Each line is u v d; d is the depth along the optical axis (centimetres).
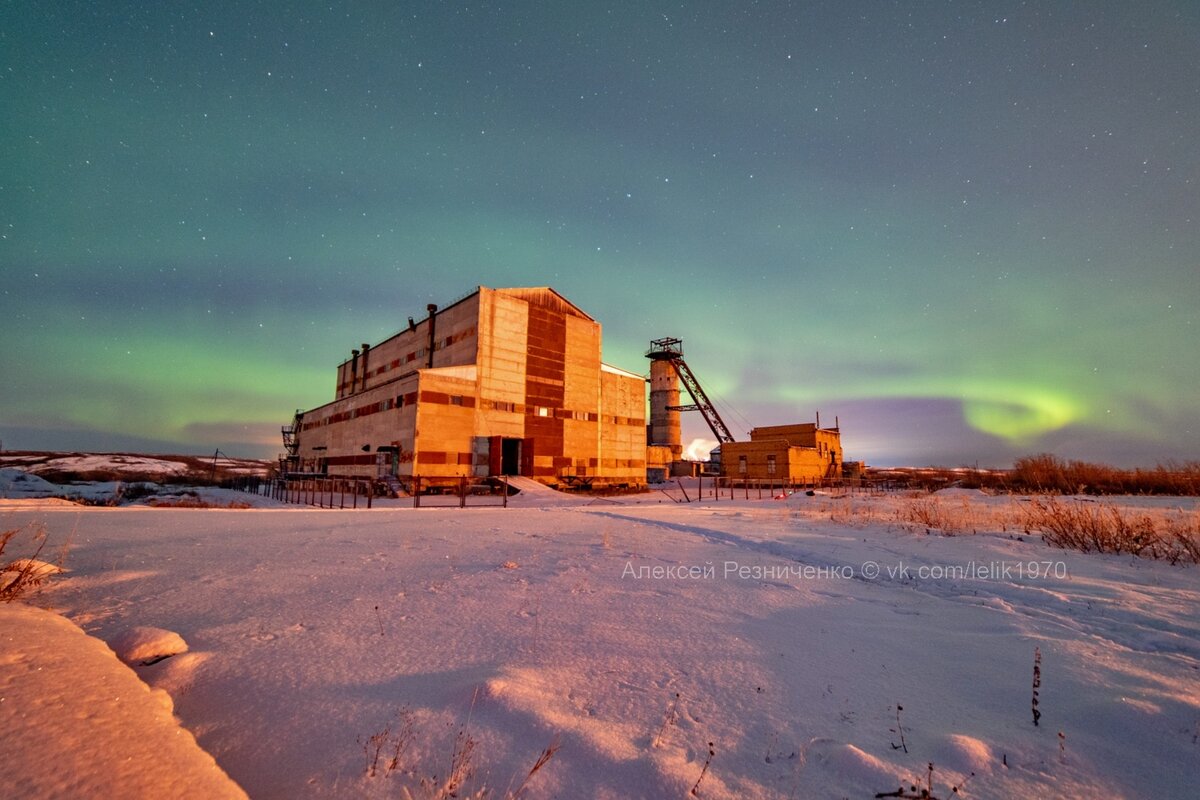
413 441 3172
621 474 4356
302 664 328
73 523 1020
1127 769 228
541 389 3859
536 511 1673
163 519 1155
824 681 321
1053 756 237
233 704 274
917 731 261
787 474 4753
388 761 224
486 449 3472
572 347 4112
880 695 303
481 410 3484
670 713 274
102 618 416
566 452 3959
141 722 221
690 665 340
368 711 268
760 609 482
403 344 4547
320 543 849
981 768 225
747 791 209
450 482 3253
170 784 178
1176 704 286
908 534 1022
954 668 346
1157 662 356
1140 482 2719
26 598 466
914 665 351
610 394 4366
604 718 266
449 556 736
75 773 173
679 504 2319
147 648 329
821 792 210
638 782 214
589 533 1038
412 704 276
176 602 470
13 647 273
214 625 405
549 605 477
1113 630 433
